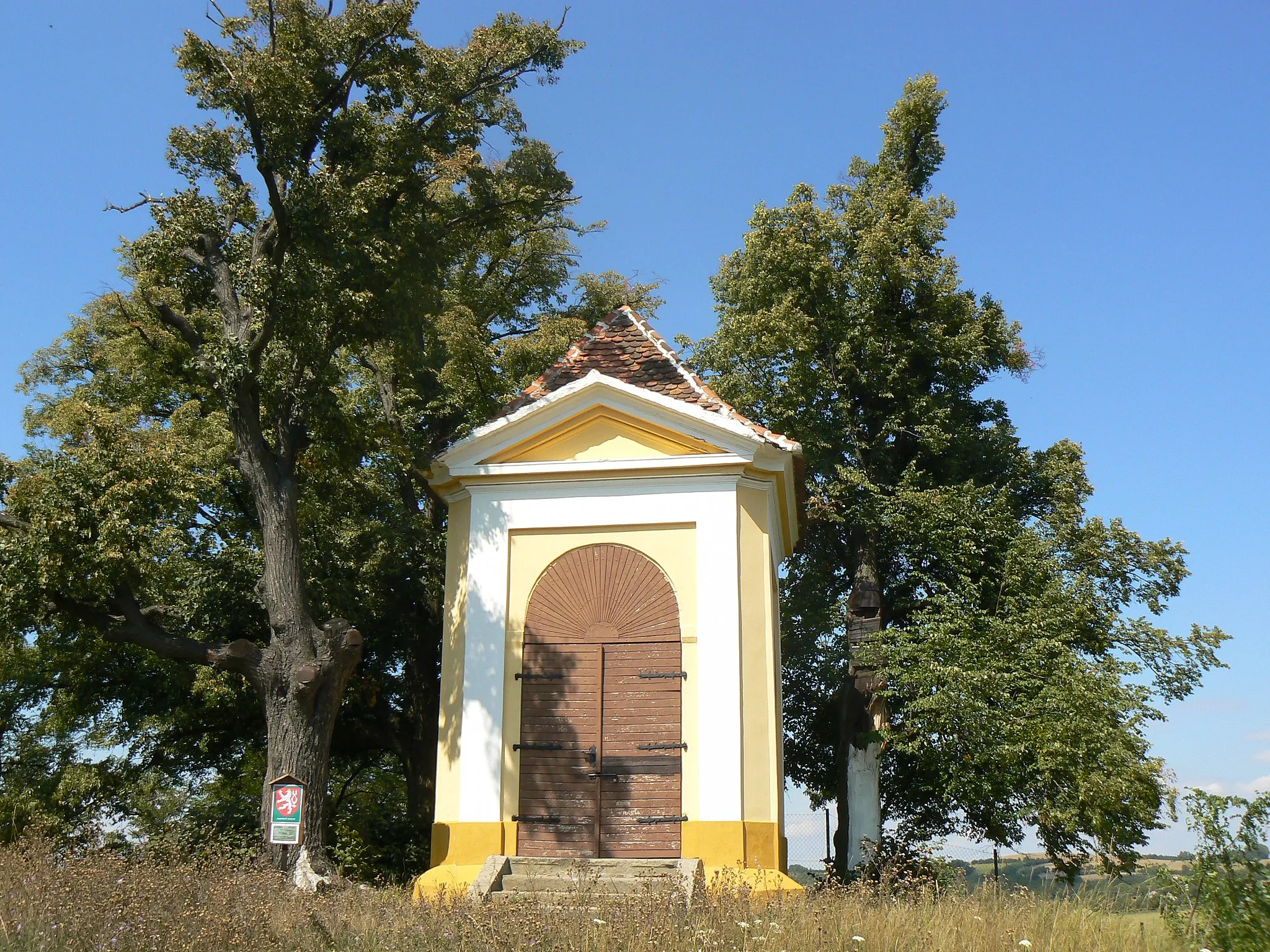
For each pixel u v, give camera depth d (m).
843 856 26.16
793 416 27.47
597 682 16.80
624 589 17.14
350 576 23.44
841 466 26.81
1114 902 11.73
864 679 25.19
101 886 10.95
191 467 21.83
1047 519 26.75
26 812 23.64
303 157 18.70
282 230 18.31
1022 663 22.58
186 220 18.16
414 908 11.59
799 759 29.59
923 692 22.56
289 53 18.28
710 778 16.00
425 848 22.55
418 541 23.84
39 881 11.26
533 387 18.94
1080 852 21.83
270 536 17.89
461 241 22.02
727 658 16.45
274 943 9.86
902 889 13.83
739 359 28.70
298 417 19.02
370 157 18.97
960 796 22.89
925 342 27.97
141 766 24.72
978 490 26.00
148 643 17.31
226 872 13.06
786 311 27.48
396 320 19.75
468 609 17.34
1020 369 29.62
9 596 16.59
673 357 19.03
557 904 12.28
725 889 12.32
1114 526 25.62
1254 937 10.01
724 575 16.83
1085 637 23.77
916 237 28.75
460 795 16.55
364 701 24.95
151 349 23.72
